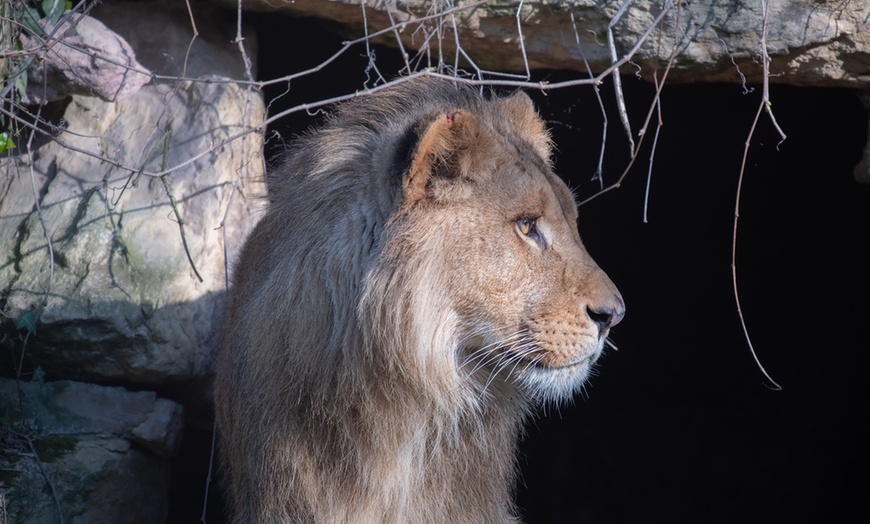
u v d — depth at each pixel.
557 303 6.97
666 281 17.97
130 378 9.25
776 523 17.38
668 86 13.04
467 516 7.77
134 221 9.41
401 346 6.87
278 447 7.17
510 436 8.04
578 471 18.42
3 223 9.48
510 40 9.73
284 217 7.45
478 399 7.34
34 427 8.89
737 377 18.22
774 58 9.31
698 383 18.52
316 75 12.50
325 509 7.23
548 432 18.73
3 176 9.71
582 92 13.51
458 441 7.37
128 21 9.91
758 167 15.13
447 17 9.54
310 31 10.83
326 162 7.37
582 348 7.06
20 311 9.02
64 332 9.04
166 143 8.77
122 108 9.80
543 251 7.05
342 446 7.14
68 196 9.52
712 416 18.36
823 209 15.46
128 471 9.11
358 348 6.97
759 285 17.34
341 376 7.00
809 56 9.25
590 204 16.77
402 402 7.04
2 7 8.68
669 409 18.67
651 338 18.53
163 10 9.97
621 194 16.50
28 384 9.15
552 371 7.08
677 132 14.77
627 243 17.36
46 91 9.27
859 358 16.95
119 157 9.65
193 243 9.45
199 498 11.98
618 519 18.00
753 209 16.05
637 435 18.62
